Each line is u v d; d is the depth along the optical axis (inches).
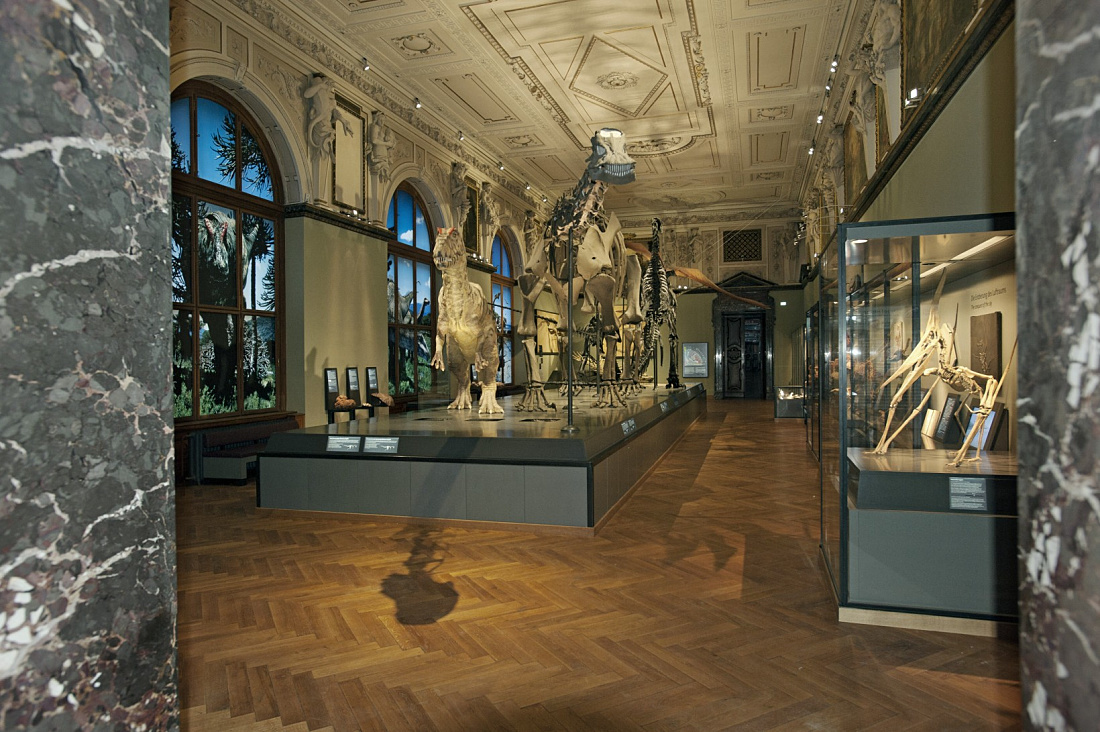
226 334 338.6
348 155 421.1
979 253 137.4
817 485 273.6
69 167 43.2
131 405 47.3
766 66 459.8
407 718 97.3
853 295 142.9
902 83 284.0
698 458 352.2
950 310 153.2
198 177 322.0
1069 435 35.9
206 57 310.7
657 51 436.8
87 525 44.1
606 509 214.5
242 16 331.0
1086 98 34.3
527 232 331.3
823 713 97.3
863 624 130.2
